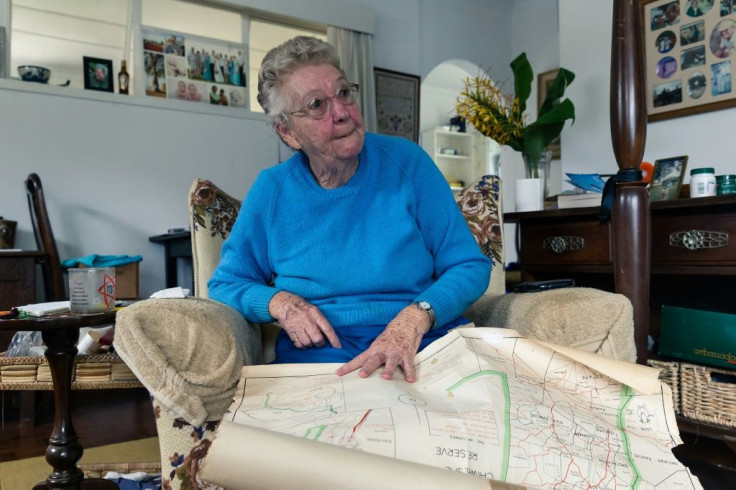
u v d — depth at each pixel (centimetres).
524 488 59
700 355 156
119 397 276
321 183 113
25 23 345
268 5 399
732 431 148
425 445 65
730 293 194
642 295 138
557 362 82
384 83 458
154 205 359
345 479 56
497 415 70
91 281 115
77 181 335
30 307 121
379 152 115
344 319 106
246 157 391
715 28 202
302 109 102
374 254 109
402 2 472
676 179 178
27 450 193
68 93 331
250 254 117
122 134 348
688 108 209
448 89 714
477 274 110
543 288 126
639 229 138
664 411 76
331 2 423
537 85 513
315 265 109
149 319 87
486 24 525
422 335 96
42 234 263
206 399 87
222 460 57
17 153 318
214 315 94
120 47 370
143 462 165
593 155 229
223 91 391
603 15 224
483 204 145
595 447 69
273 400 79
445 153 700
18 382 149
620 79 140
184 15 385
